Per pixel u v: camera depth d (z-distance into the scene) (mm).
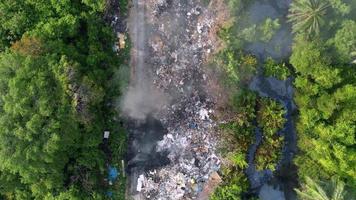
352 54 33156
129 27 37688
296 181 37406
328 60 33625
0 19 35438
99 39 36875
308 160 35750
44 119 31891
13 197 34688
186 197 37406
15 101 31562
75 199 33906
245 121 36812
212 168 37375
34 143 31672
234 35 36531
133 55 37688
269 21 35188
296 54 34406
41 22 35281
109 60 36312
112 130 37094
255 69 36781
